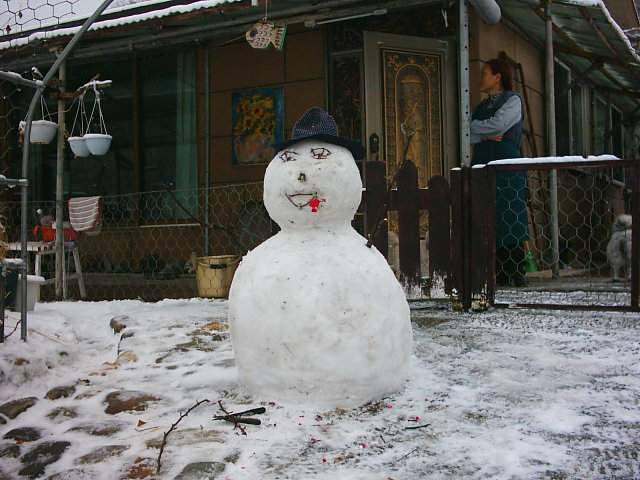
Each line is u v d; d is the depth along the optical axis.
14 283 5.09
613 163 4.68
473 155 6.76
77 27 6.98
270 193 3.01
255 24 6.33
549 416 2.61
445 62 7.43
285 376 2.74
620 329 4.31
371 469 2.14
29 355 3.74
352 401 2.73
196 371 3.49
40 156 9.20
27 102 9.26
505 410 2.70
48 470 2.34
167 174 8.49
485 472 2.09
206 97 8.20
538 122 9.00
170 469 2.20
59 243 6.60
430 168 7.46
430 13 7.43
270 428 2.54
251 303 2.82
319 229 2.96
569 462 2.15
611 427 2.48
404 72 7.39
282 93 7.89
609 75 10.83
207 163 8.24
